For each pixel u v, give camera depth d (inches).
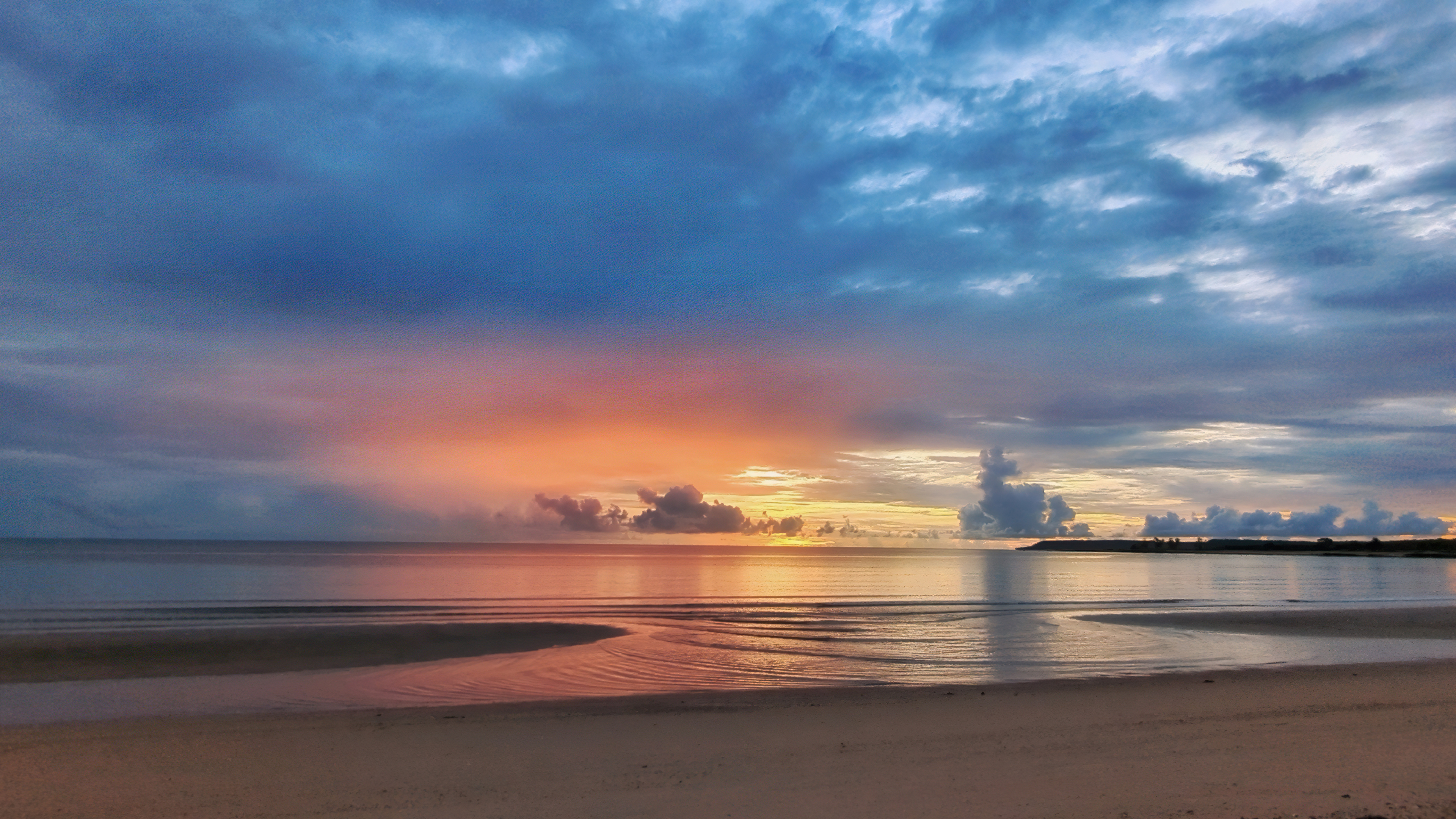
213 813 298.4
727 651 932.0
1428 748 389.1
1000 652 951.0
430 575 2728.8
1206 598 2053.4
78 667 729.0
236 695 634.8
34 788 332.2
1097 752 386.3
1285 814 270.1
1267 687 627.5
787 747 412.2
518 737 439.5
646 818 280.8
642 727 468.8
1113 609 1605.6
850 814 281.4
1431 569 4810.5
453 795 316.8
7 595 1637.6
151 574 2418.8
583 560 5022.1
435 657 836.0
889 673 793.6
